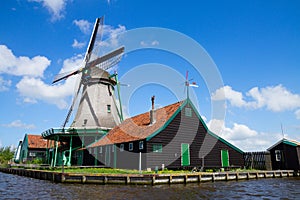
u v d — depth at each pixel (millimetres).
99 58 36875
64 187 16656
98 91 35719
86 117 34406
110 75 37531
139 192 14367
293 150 26781
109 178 18000
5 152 72812
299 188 16672
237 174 22172
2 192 15344
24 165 36219
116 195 13422
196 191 14891
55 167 27047
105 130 31734
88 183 18359
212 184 18453
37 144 54812
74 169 25047
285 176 25609
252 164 28906
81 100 36031
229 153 27828
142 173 19234
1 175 32656
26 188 16984
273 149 28594
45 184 18875
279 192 15000
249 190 15641
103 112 35156
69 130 30281
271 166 28344
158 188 15969
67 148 35906
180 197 12961
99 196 13172
